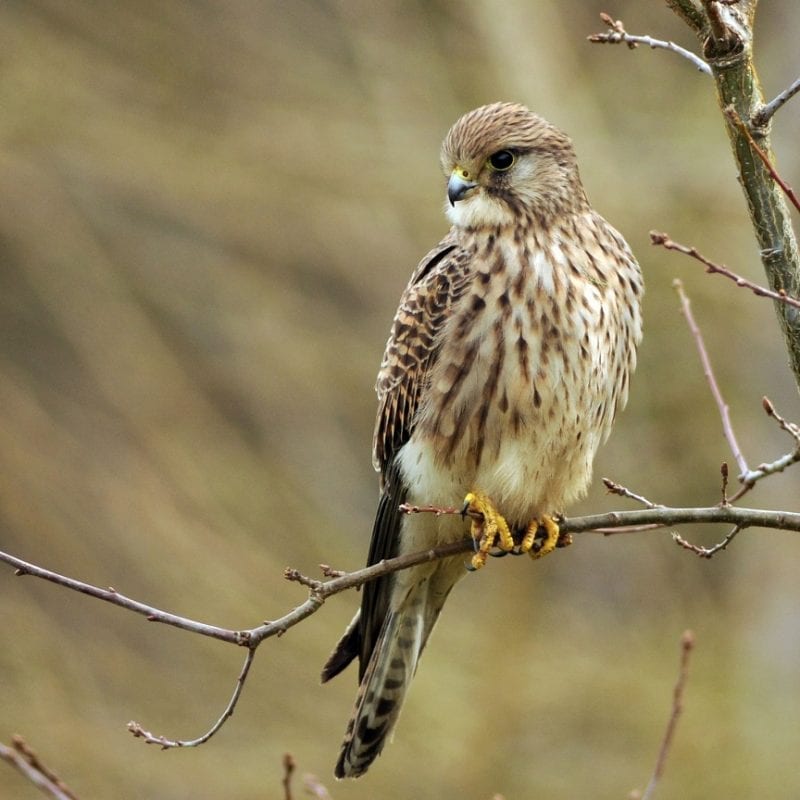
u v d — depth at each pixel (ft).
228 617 44.32
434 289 26.48
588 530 23.98
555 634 45.44
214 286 50.93
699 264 47.37
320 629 43.98
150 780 42.86
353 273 51.06
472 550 25.50
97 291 50.34
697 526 49.85
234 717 43.11
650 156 48.75
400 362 26.76
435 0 50.42
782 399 48.62
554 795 42.11
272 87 49.14
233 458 48.03
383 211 48.42
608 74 50.34
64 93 48.16
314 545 46.62
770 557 49.16
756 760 43.57
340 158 47.96
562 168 26.76
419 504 26.89
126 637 45.62
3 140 48.14
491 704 42.65
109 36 49.03
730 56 21.24
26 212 50.19
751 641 48.78
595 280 26.20
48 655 44.96
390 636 27.94
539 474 26.13
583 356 25.82
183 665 44.27
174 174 47.96
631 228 47.47
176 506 46.62
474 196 26.58
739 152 21.43
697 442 47.55
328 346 50.44
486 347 25.84
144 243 51.34
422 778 41.91
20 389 50.62
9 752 19.63
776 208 21.44
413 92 49.06
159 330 51.08
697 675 45.11
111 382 49.24
